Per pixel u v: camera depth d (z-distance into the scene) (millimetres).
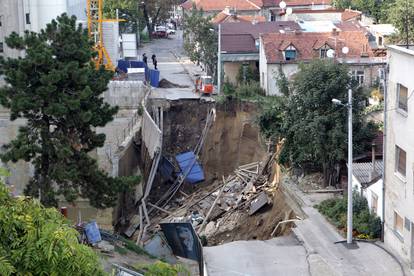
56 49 68125
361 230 65688
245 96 109875
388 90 62219
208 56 127562
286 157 84312
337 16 160125
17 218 21703
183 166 106625
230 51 121312
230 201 92750
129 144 100375
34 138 66750
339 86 77688
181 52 170875
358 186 71875
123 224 93188
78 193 68250
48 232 21406
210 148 110000
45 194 66250
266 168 95625
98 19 125375
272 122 86688
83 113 65188
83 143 69125
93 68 70000
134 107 108125
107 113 69312
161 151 105438
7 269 20281
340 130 76438
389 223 62438
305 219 70688
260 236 80062
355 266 58688
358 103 77812
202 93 115562
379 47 123000
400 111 59594
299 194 78062
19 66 64688
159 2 198250
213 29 127625
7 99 65500
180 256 69812
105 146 94750
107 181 68688
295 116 80750
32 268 20969
